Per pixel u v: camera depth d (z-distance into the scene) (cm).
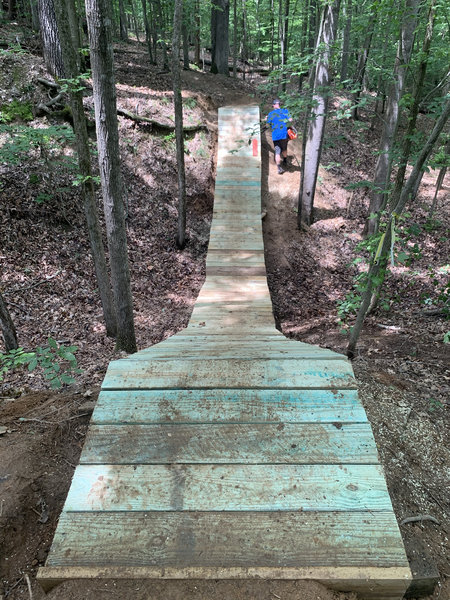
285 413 250
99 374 487
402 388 434
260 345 399
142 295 824
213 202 1110
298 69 548
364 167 1325
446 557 251
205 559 185
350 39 1267
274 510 202
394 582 177
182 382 276
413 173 363
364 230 1094
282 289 940
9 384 461
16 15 1461
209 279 755
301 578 178
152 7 1437
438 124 339
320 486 212
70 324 659
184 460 224
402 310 768
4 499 250
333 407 254
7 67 995
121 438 235
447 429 371
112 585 176
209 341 438
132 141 1075
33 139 686
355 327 488
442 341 586
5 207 793
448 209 1228
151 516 200
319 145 1062
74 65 464
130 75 1321
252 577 178
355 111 1454
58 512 252
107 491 210
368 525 196
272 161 1284
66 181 894
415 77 419
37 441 306
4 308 450
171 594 172
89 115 1019
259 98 1470
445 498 299
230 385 273
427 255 1002
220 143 1222
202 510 203
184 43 1566
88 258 819
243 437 236
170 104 1225
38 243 792
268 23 1581
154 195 1048
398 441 343
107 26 354
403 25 431
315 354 325
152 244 959
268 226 1118
